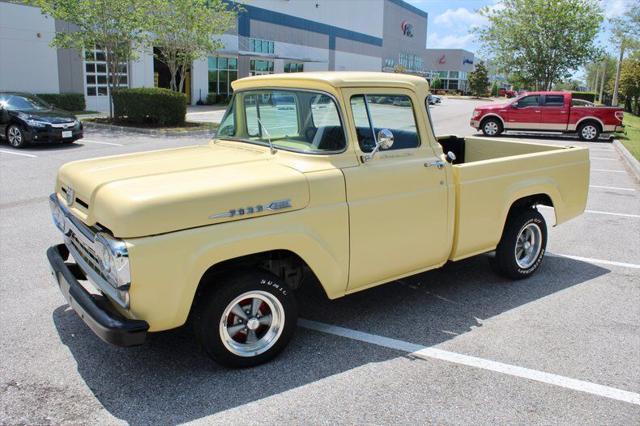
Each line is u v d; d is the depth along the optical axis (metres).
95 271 3.55
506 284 5.38
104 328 3.08
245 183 3.43
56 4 19.52
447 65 89.56
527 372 3.74
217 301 3.47
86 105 26.14
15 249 6.21
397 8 64.12
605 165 13.66
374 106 4.08
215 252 3.28
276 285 3.69
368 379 3.62
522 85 29.25
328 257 3.80
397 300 4.95
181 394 3.41
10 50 23.02
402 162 4.19
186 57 22.41
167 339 4.14
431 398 3.41
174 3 21.11
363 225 3.95
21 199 8.61
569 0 26.56
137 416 3.19
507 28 27.92
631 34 24.47
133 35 20.70
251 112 4.47
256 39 38.81
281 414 3.22
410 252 4.31
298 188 3.60
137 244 3.03
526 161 5.14
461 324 4.47
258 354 3.71
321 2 46.47
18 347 3.98
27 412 3.21
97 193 3.34
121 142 15.89
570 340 4.21
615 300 5.02
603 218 8.21
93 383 3.53
